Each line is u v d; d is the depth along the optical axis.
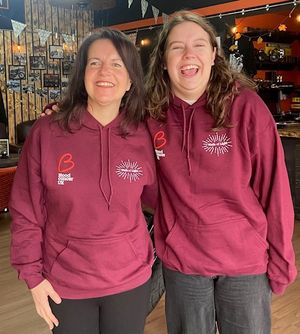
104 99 1.42
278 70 7.71
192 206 1.52
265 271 1.58
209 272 1.54
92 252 1.43
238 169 1.49
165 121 1.57
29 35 7.33
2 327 2.73
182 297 1.61
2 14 6.96
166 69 1.58
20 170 1.51
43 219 1.51
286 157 5.08
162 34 1.58
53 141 1.44
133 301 1.51
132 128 1.51
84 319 1.48
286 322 2.77
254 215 1.53
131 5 7.37
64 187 1.42
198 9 6.32
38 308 1.48
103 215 1.43
